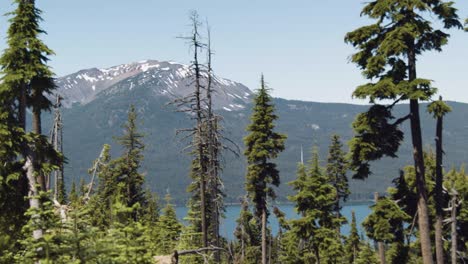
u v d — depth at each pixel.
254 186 40.25
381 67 19.55
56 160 20.67
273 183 39.91
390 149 21.14
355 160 21.27
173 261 19.11
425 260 20.64
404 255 26.28
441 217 24.17
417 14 19.89
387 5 19.33
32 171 19.41
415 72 20.06
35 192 18.95
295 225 44.12
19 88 19.78
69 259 11.27
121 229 11.99
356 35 20.34
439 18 20.31
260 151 38.44
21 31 19.86
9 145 18.72
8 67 19.80
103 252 11.16
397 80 20.05
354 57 20.64
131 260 11.73
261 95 39.31
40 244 10.61
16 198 19.08
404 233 26.48
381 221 23.89
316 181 43.72
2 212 18.61
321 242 43.53
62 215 16.08
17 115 19.92
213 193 33.94
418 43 20.69
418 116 20.59
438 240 24.12
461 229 29.53
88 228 11.45
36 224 11.24
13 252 12.94
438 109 19.17
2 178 18.31
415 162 20.86
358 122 21.03
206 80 31.06
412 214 26.81
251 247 54.50
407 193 27.06
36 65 19.61
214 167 32.72
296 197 43.50
